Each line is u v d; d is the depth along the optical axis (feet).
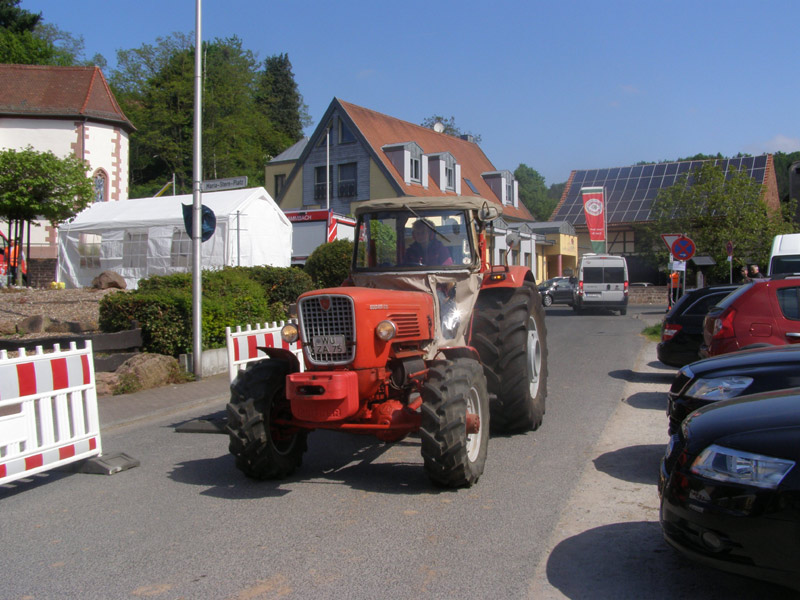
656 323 79.51
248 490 19.19
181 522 16.66
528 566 13.70
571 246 165.58
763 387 17.98
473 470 18.49
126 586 13.14
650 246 115.65
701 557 11.60
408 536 15.37
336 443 24.57
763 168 155.94
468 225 22.84
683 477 12.05
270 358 20.63
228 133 197.26
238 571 13.66
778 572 10.78
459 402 17.89
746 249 98.32
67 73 123.95
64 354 20.74
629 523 16.05
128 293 41.73
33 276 86.38
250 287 46.24
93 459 21.58
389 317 18.71
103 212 75.66
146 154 192.85
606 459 21.72
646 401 31.55
